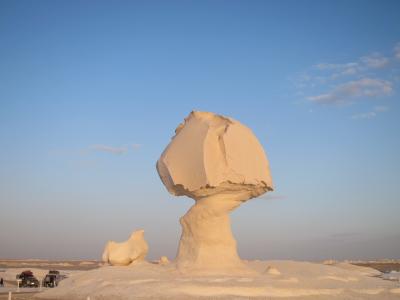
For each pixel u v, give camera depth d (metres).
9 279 45.22
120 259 29.48
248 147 26.38
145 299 18.91
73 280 24.88
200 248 25.62
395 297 21.64
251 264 29.70
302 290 20.72
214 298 18.95
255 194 26.91
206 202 26.00
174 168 25.94
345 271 30.00
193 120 27.27
